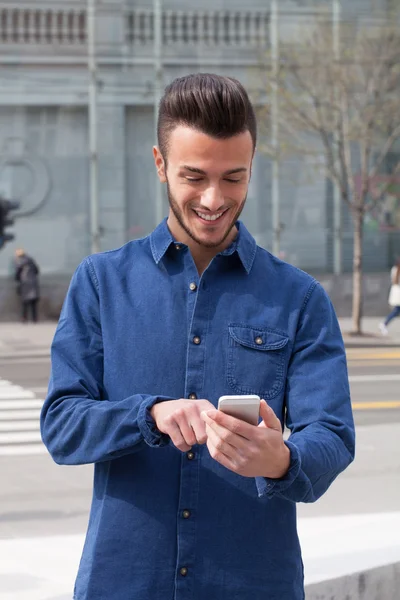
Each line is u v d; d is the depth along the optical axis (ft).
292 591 6.12
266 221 73.15
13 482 21.94
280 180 72.95
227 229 6.08
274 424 5.35
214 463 6.02
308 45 58.75
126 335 6.25
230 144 5.74
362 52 58.08
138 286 6.38
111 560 6.01
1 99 71.46
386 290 73.77
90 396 6.26
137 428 5.72
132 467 6.06
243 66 71.97
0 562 13.71
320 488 5.93
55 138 72.18
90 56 71.72
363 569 12.05
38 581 12.68
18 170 72.02
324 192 73.15
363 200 60.08
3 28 71.10
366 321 71.00
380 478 21.63
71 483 21.89
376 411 32.53
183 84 5.86
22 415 31.99
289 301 6.38
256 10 71.31
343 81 57.31
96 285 6.43
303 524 15.19
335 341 6.39
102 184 72.33
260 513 6.05
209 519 5.99
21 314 70.28
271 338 6.23
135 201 72.64
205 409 5.52
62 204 72.38
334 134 60.44
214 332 6.21
